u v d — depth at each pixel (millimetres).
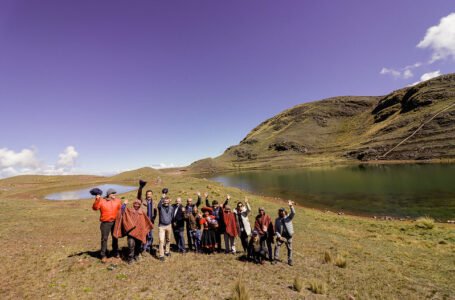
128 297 6551
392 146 118438
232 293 7035
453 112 111125
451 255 14211
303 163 150625
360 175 69438
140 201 9562
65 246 11281
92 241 13195
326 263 11461
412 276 10688
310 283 8555
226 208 11602
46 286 6902
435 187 40969
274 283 8484
